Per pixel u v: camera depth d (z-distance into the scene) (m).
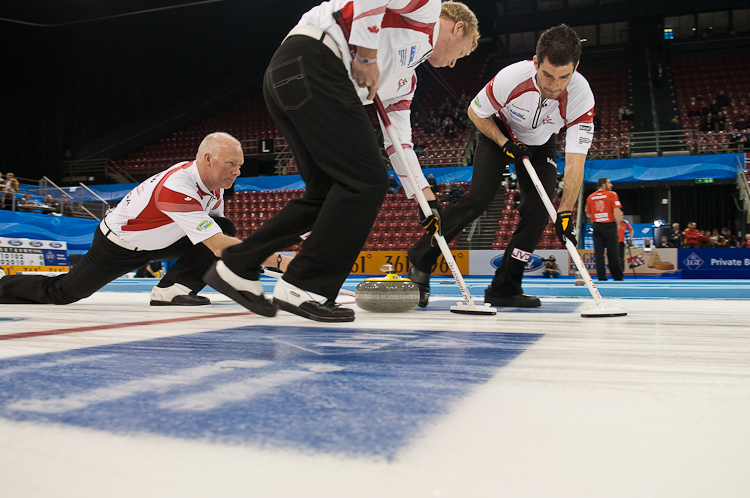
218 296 3.86
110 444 0.40
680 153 13.62
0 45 17.69
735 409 0.53
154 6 17.88
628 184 13.13
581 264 2.05
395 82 1.76
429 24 1.60
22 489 0.32
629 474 0.36
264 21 21.33
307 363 0.81
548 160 2.55
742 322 1.68
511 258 2.57
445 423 0.47
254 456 0.38
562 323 1.62
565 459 0.38
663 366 0.80
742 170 12.36
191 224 2.02
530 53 22.30
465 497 0.31
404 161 1.88
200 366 0.77
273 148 16.20
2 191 11.09
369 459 0.38
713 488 0.33
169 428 0.45
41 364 0.78
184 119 20.77
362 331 1.33
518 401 0.56
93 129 19.28
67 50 18.97
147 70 20.23
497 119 2.54
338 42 1.38
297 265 1.47
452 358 0.87
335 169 1.39
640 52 21.61
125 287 5.10
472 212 2.47
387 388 0.62
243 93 21.73
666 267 9.93
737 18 20.94
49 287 2.54
